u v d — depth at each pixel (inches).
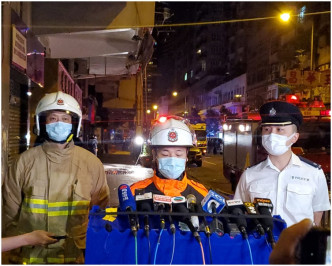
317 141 344.5
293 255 47.7
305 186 105.5
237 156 371.2
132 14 249.3
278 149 105.7
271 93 1475.1
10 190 104.9
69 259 101.3
